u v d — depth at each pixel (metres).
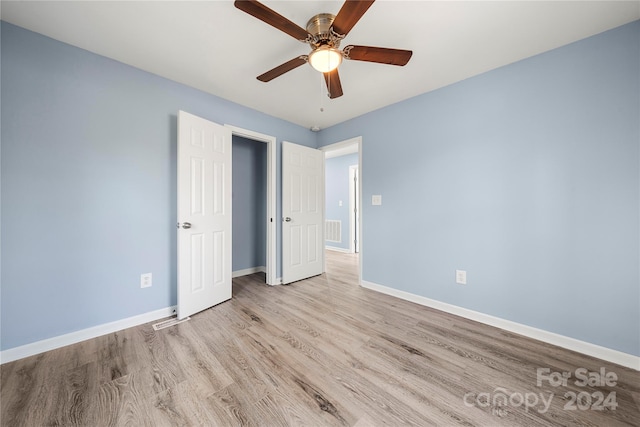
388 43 1.75
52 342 1.71
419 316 2.28
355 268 4.12
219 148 2.54
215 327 2.04
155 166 2.19
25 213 1.63
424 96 2.51
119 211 2.01
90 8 1.45
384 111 2.86
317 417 1.17
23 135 1.63
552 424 1.14
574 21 1.54
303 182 3.45
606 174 1.64
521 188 1.97
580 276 1.74
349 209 5.61
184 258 2.19
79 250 1.83
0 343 1.56
